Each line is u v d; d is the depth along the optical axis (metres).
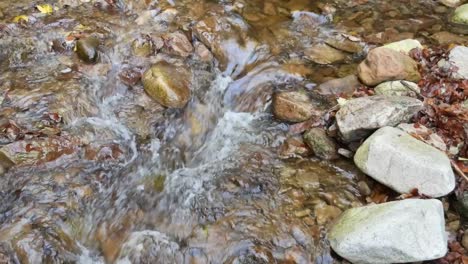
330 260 1.67
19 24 2.18
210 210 1.78
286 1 2.40
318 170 1.86
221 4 2.34
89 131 1.92
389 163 1.73
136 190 1.83
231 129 1.99
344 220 1.70
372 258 1.62
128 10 2.29
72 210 1.75
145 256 1.70
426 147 1.75
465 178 1.73
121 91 2.04
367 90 2.02
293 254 1.68
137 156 1.90
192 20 2.24
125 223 1.76
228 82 2.10
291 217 1.75
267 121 2.00
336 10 2.38
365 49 2.19
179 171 1.89
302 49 2.19
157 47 2.13
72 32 2.16
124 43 2.15
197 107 2.02
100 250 1.71
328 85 2.05
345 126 1.84
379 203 1.74
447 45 2.18
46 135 1.87
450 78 2.01
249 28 2.24
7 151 1.81
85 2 2.30
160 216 1.78
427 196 1.70
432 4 2.43
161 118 1.98
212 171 1.88
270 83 2.08
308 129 1.93
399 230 1.60
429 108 1.90
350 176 1.83
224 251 1.69
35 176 1.80
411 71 2.01
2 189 1.77
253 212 1.76
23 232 1.68
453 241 1.68
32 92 1.98
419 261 1.61
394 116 1.83
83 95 2.00
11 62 2.08
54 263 1.66
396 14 2.37
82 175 1.82
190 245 1.71
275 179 1.84
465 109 1.90
